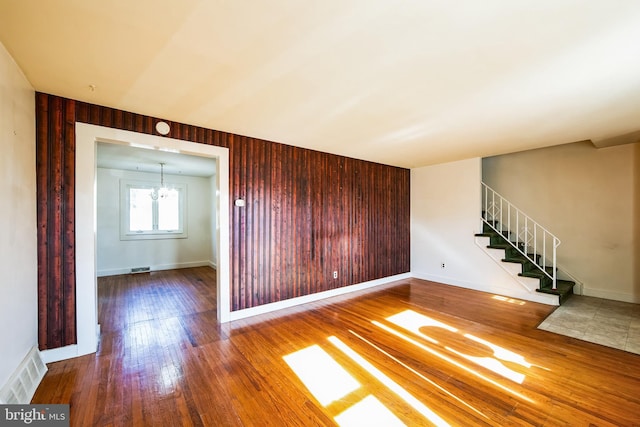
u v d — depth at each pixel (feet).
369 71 6.63
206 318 11.68
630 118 9.77
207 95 7.94
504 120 10.02
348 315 12.05
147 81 7.14
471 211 16.74
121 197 20.70
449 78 6.97
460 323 11.10
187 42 5.51
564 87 7.41
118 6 4.53
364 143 13.19
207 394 6.64
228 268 11.35
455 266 17.49
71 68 6.52
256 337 9.80
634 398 6.49
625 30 5.06
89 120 8.51
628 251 13.65
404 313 12.30
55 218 8.03
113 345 9.14
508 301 14.06
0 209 5.58
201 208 24.36
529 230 16.46
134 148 14.02
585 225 14.78
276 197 12.92
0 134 5.58
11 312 6.05
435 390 6.82
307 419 5.84
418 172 19.54
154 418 5.82
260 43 5.54
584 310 12.53
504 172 17.47
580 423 5.71
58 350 8.06
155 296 14.92
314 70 6.60
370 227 17.26
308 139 12.50
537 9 4.60
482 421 5.76
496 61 6.20
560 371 7.64
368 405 6.29
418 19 4.83
